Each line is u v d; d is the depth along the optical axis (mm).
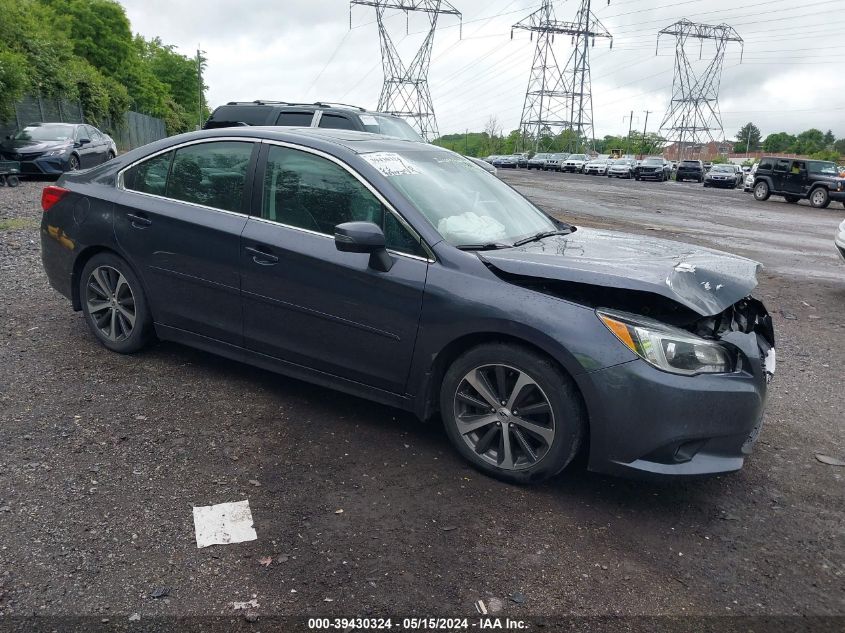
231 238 4004
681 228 14961
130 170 4590
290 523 2932
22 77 23547
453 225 3682
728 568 2820
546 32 79312
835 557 2941
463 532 2943
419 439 3797
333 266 3660
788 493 3477
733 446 3148
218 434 3701
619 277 3076
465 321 3320
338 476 3348
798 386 5133
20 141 17562
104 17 48156
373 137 4355
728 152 108062
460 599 2529
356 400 4266
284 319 3902
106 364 4566
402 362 3562
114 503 3000
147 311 4527
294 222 3881
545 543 2906
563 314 3133
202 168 4277
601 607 2535
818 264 10961
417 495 3221
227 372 4570
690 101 88938
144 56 75562
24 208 11945
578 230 4414
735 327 3521
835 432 4285
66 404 3938
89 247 4652
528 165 59562
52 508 2930
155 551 2695
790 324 7008
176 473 3281
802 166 25578
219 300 4137
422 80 67250
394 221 3592
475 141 127375
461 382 3432
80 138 18812
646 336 3033
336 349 3764
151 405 4000
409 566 2695
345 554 2744
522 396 3275
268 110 11773
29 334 5074
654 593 2633
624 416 3043
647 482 3484
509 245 3699
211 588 2506
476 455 3447
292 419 3943
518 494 3291
